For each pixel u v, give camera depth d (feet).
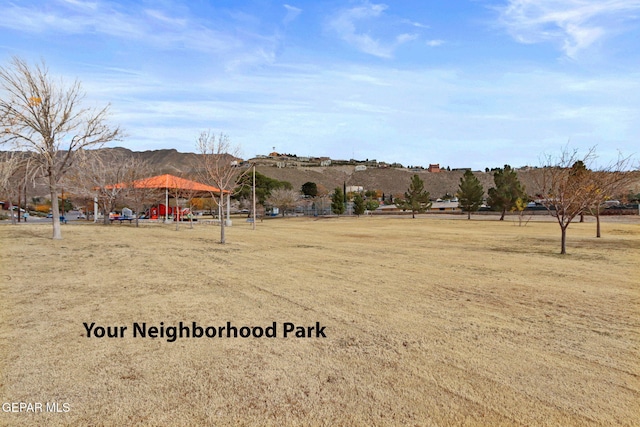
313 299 22.34
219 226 99.55
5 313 18.93
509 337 16.37
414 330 17.15
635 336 16.57
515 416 10.53
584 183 44.88
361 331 16.97
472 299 22.65
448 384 12.23
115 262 34.09
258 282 26.78
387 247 49.62
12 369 13.04
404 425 10.09
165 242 51.80
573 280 28.30
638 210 140.05
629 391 11.89
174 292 23.56
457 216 162.81
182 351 14.70
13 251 39.65
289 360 13.96
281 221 136.87
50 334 16.22
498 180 135.85
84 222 114.32
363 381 12.40
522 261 37.37
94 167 85.46
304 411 10.71
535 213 161.89
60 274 28.37
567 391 11.86
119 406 10.89
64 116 53.42
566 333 16.92
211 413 10.61
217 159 57.77
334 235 70.44
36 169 51.42
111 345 15.19
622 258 39.65
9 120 48.73
